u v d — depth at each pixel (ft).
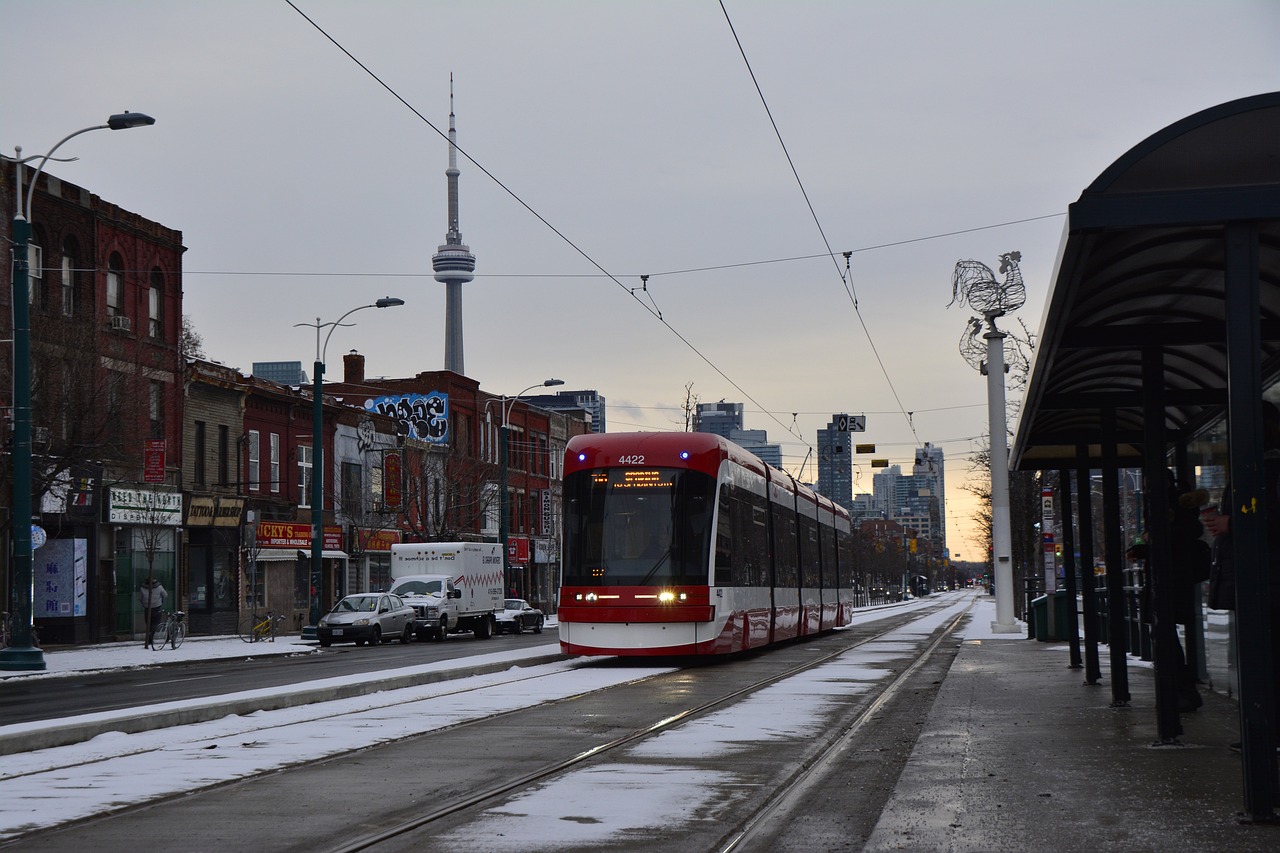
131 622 146.72
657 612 83.05
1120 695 47.47
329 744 42.80
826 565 137.59
